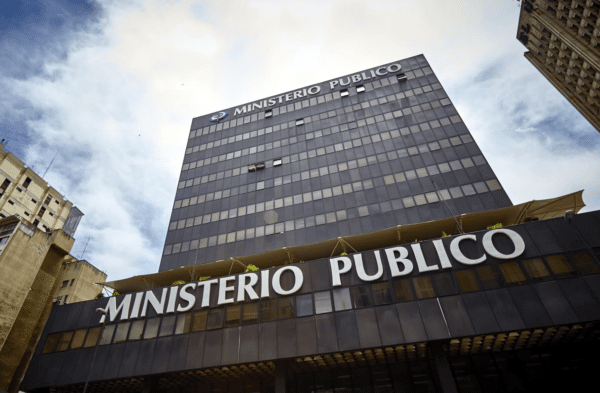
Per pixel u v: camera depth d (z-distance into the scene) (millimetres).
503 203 37219
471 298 23078
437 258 25312
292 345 24562
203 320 27734
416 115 49625
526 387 23703
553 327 21469
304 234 42500
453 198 39531
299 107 59500
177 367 25969
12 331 32500
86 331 30391
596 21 54688
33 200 83375
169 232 48938
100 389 30000
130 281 37281
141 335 28500
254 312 26938
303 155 51656
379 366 27094
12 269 34250
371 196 43156
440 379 21859
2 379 30219
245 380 29875
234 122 62469
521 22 73750
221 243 45250
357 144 49594
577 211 30812
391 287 25062
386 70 57969
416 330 22859
